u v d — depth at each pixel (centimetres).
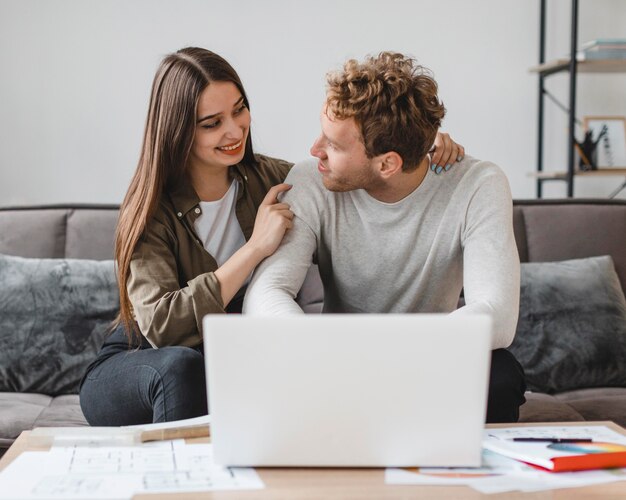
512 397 143
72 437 116
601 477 102
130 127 337
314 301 230
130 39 335
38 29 332
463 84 351
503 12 350
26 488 97
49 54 332
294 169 177
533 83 353
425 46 347
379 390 101
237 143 172
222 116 168
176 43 337
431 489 98
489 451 112
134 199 171
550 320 220
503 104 353
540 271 226
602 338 217
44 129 335
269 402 101
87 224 235
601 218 238
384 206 166
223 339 100
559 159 358
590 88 358
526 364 217
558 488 98
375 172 156
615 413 193
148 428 120
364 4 343
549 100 356
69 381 213
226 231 182
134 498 95
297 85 342
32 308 217
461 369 100
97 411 163
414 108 149
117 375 158
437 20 347
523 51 352
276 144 344
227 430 103
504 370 143
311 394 101
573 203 242
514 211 240
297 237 165
